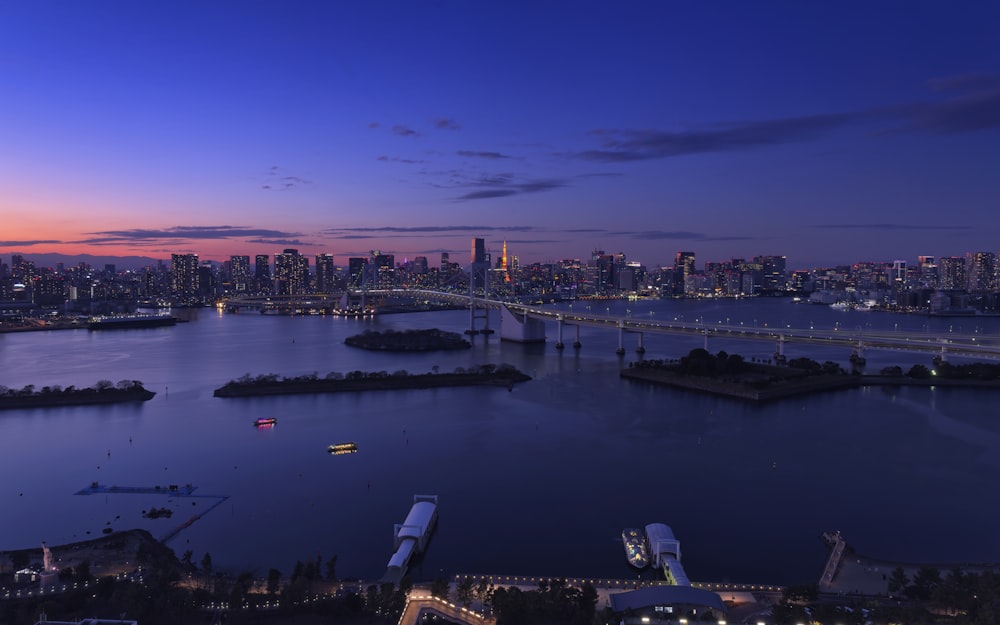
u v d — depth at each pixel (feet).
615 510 482.28
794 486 529.04
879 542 426.10
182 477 563.89
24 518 478.59
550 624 317.83
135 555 404.36
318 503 502.38
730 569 393.50
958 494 508.12
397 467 585.22
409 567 400.67
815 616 312.29
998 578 333.62
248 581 358.84
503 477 555.69
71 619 315.78
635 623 311.88
